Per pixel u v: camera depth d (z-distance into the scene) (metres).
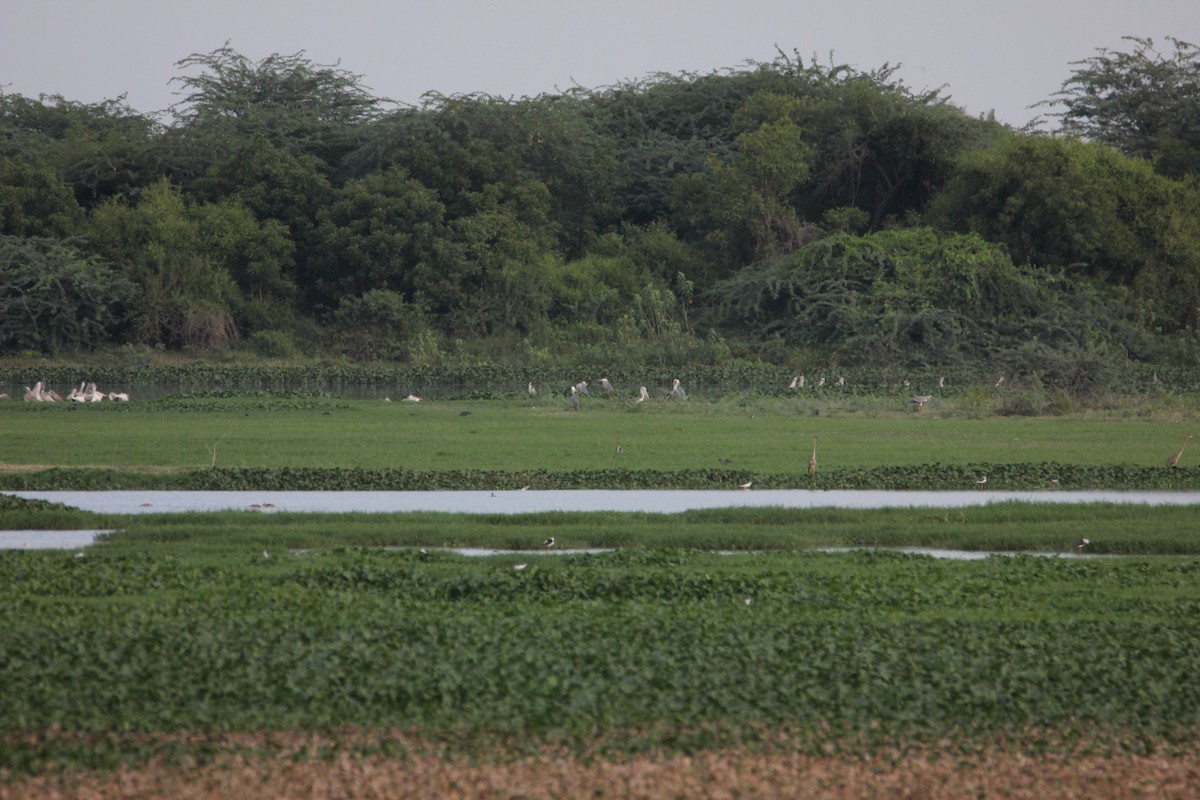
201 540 75.75
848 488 101.44
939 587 63.91
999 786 42.34
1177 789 42.50
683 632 54.50
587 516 84.00
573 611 58.00
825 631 55.00
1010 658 52.28
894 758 44.06
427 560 70.44
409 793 40.66
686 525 81.44
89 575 63.44
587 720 45.84
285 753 43.09
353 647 51.56
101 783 40.84
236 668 49.38
